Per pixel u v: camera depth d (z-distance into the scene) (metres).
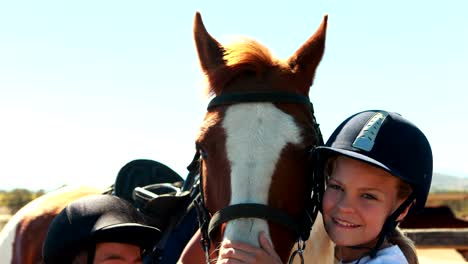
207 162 2.96
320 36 3.40
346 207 2.75
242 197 2.73
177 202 4.00
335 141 2.88
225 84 3.17
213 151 2.91
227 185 2.79
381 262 2.73
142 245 2.68
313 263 3.35
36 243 5.07
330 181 2.86
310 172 2.98
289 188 2.82
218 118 2.99
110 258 2.58
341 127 2.97
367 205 2.74
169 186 4.62
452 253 16.66
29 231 5.20
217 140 2.91
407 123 2.85
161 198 3.96
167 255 3.86
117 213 2.64
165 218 4.03
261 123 2.91
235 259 2.53
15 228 5.37
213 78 3.19
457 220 18.19
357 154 2.70
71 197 5.47
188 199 4.04
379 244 2.76
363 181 2.73
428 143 2.91
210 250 3.07
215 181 2.88
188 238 3.88
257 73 3.17
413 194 2.81
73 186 5.96
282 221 2.73
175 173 5.20
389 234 2.95
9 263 5.21
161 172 5.13
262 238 2.62
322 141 3.40
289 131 2.90
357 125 2.85
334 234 2.82
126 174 5.01
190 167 3.54
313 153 2.96
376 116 2.84
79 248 2.56
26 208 5.65
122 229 2.55
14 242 5.27
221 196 2.81
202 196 3.14
